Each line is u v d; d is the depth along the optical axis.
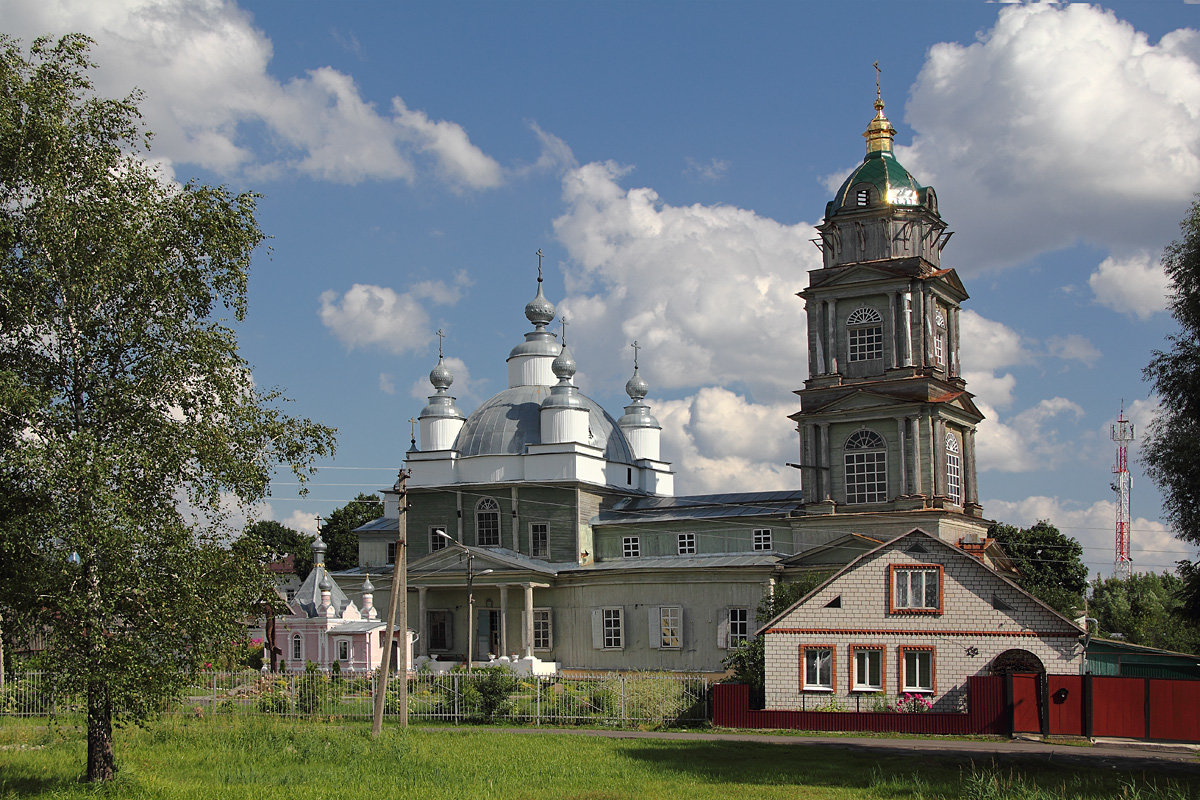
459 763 34.78
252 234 34.31
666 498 82.38
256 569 33.25
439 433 85.94
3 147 30.92
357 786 31.02
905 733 44.16
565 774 32.97
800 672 48.81
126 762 35.09
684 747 39.38
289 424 34.03
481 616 77.31
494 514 80.94
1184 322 40.44
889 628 48.03
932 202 72.00
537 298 90.25
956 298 73.31
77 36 32.66
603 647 72.31
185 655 31.78
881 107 74.31
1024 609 46.44
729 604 68.56
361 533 88.69
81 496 29.52
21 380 30.78
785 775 32.78
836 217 71.56
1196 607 44.38
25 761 35.69
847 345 70.75
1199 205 40.84
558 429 79.62
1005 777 32.62
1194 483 39.16
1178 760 36.91
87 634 30.19
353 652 74.00
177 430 32.03
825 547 66.88
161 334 32.53
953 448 70.75
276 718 47.16
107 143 32.84
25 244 31.59
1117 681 42.16
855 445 69.38
